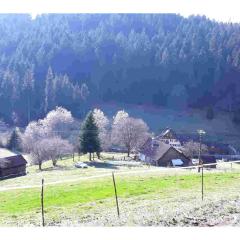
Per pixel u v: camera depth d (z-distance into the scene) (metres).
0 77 120.75
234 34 136.12
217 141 102.50
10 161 66.44
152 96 130.12
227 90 128.12
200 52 134.12
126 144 87.88
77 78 132.12
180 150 82.31
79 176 55.19
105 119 99.00
